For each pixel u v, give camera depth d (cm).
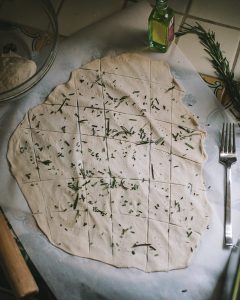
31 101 53
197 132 52
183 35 57
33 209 49
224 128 52
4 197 49
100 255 47
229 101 54
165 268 47
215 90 54
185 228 49
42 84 54
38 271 47
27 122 52
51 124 52
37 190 50
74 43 56
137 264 47
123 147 52
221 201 50
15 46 56
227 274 46
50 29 57
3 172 50
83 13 58
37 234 48
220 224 49
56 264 47
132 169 51
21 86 53
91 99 53
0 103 53
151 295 46
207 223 49
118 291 46
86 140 52
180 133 52
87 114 53
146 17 57
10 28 57
